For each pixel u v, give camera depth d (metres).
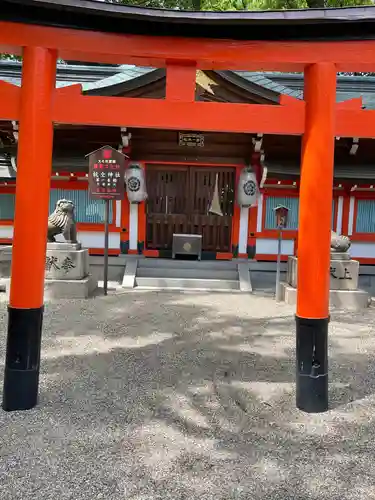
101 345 5.59
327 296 3.77
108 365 4.84
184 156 10.85
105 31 3.55
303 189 3.77
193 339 6.01
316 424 3.52
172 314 7.42
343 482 2.73
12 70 12.05
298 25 3.48
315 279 3.71
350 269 8.76
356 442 3.24
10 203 11.10
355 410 3.82
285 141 10.36
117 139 10.33
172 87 3.76
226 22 3.45
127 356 5.18
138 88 9.44
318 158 3.69
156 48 3.66
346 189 11.31
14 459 2.88
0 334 5.88
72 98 3.63
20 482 2.64
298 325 3.79
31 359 3.61
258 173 10.86
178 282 10.03
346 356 5.45
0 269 9.89
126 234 11.20
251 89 9.32
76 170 10.49
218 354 5.38
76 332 6.14
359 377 4.70
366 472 2.84
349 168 10.67
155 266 10.77
